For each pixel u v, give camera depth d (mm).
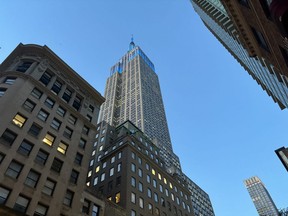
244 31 29250
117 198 48406
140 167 58344
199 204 122062
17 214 25219
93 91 51750
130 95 165125
